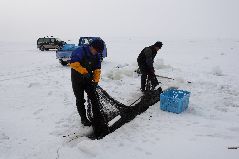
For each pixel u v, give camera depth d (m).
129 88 8.66
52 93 8.15
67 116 6.11
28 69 14.51
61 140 4.87
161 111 6.35
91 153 4.30
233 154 4.34
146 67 7.79
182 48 32.75
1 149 4.58
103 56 17.31
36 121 5.85
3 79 11.03
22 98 7.71
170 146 4.61
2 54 26.16
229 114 6.34
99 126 5.12
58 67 15.06
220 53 24.83
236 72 13.37
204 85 9.27
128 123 5.56
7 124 5.67
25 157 4.32
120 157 4.25
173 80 9.51
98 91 5.56
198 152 4.41
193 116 6.11
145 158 4.22
